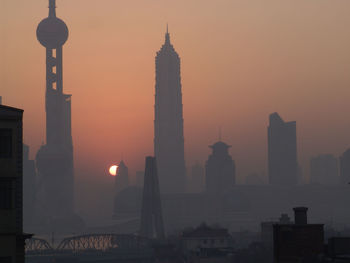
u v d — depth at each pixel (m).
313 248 79.19
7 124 48.44
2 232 47.38
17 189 48.31
